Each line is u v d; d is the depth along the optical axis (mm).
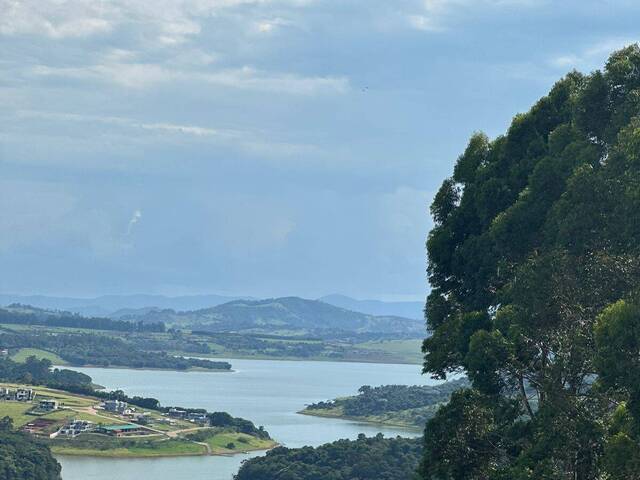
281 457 172625
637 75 44875
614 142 43344
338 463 163000
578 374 40688
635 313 32938
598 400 39125
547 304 40188
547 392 40312
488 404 44969
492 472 42438
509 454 44875
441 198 54000
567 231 39906
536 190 44469
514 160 49781
